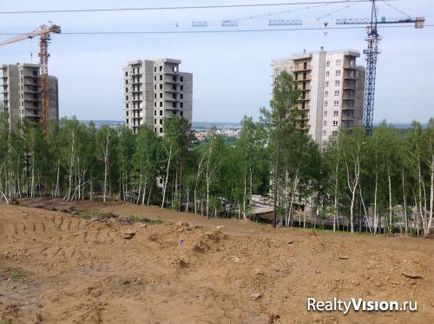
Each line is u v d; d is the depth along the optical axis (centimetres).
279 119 3619
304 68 8056
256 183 4562
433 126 3738
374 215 4359
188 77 9531
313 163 4366
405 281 1507
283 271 1686
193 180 4875
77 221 2481
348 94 7844
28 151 5603
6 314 1328
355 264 1723
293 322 1291
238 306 1400
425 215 3897
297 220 5209
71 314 1332
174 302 1423
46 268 1767
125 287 1554
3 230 2238
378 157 4047
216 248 1938
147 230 2320
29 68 10388
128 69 9738
